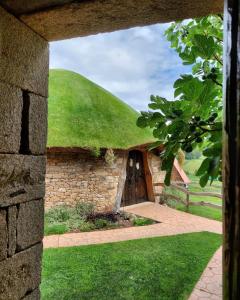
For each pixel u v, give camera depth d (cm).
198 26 175
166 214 939
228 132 63
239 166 58
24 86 175
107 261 517
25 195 177
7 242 163
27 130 179
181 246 607
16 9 158
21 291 175
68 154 866
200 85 108
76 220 804
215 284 423
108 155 882
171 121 114
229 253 62
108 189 921
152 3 147
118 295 390
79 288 409
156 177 1143
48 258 531
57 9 155
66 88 1057
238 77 60
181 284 424
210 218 915
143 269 480
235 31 62
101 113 1012
